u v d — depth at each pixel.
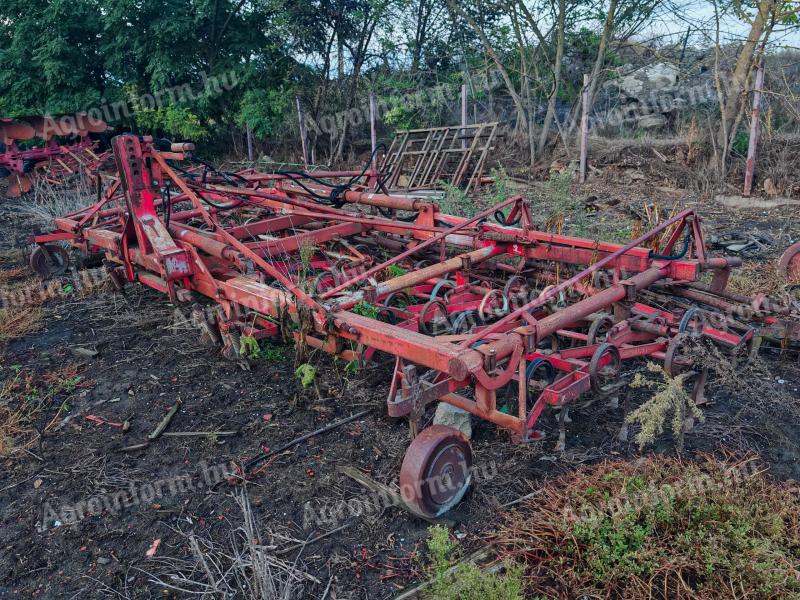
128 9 16.80
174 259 4.98
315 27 17.91
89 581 2.99
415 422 3.23
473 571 2.59
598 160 13.23
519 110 14.82
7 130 13.15
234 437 4.13
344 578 2.96
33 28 17.42
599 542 2.93
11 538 3.28
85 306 6.67
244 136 19.67
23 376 5.07
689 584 2.82
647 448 3.80
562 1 13.55
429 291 5.64
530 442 3.88
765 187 10.84
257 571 2.82
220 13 17.61
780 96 11.34
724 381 4.47
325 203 6.80
